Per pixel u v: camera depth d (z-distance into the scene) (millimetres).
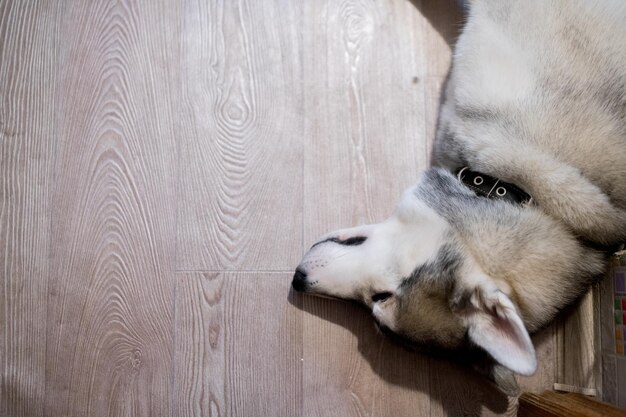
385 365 775
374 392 772
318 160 797
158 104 803
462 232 634
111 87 804
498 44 679
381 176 796
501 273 622
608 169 635
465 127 683
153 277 786
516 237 624
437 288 629
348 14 808
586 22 644
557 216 638
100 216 792
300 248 788
